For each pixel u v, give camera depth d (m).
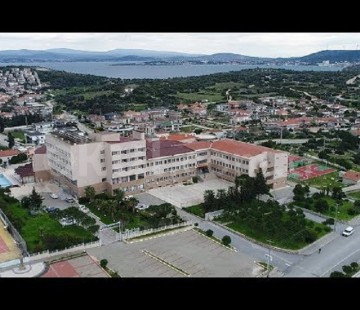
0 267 82.56
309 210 115.62
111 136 127.19
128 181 127.62
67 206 118.19
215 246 93.44
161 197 125.94
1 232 100.88
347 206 118.31
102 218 109.44
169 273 80.88
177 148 141.75
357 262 86.19
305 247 93.06
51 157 136.00
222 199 112.38
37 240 95.31
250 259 87.56
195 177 140.12
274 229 97.50
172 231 100.88
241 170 133.88
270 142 191.88
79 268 82.50
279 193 130.75
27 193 129.88
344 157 176.50
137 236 98.06
